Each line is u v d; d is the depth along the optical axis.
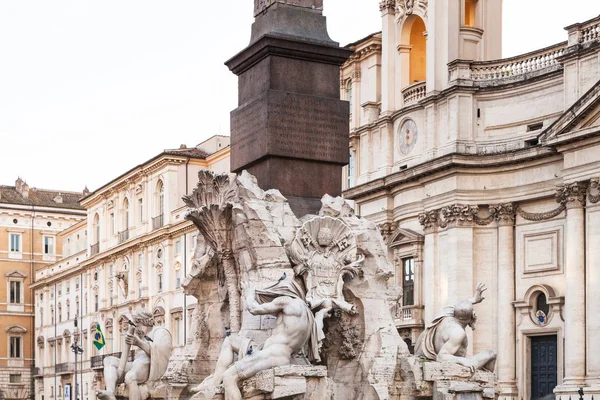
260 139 27.06
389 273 26.06
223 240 26.25
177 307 89.81
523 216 65.06
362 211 76.69
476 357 25.89
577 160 59.91
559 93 63.88
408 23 74.31
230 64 28.86
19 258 135.62
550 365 62.66
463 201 66.69
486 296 66.31
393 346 25.53
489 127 67.38
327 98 27.48
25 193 139.25
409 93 73.19
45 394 124.88
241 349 23.39
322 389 22.97
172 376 27.31
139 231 98.31
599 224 58.59
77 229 127.31
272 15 27.56
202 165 94.31
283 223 25.45
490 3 72.25
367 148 76.69
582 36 61.97
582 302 59.38
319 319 23.92
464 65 67.94
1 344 132.88
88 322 110.38
